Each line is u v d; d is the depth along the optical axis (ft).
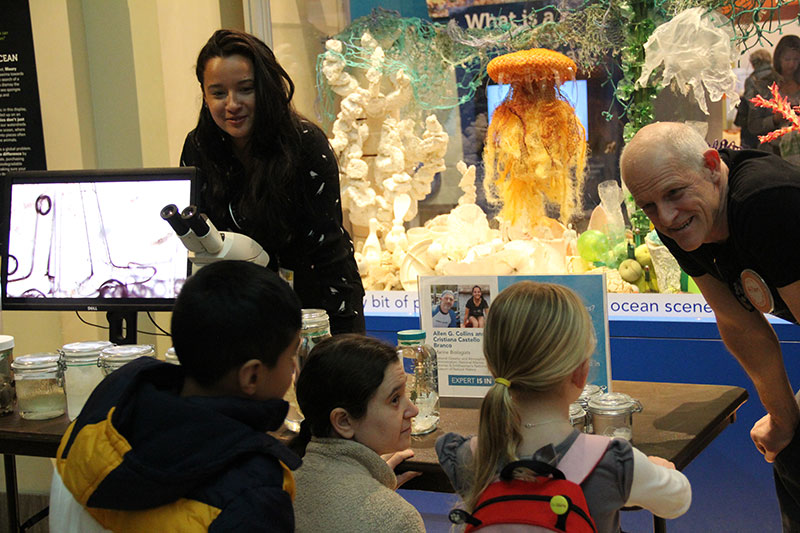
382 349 4.71
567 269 9.68
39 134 10.22
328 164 6.70
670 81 9.55
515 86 9.29
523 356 4.22
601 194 9.75
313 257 6.82
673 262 9.20
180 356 3.77
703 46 9.04
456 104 10.48
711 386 6.50
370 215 10.55
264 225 6.65
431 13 10.44
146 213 6.91
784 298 5.11
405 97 10.50
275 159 6.53
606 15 9.64
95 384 6.15
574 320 4.25
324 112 10.82
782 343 8.35
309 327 5.56
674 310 9.02
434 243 10.06
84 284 7.03
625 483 4.08
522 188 9.46
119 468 3.42
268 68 6.46
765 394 6.06
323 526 4.23
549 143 9.20
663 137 5.06
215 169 6.88
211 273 3.82
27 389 6.17
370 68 10.35
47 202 7.13
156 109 10.73
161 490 3.41
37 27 10.27
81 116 10.53
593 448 4.15
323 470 4.42
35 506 10.00
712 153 5.08
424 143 10.43
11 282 7.18
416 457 5.09
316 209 6.71
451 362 6.08
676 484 4.27
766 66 9.12
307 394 4.66
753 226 4.93
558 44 9.95
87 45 10.65
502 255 9.28
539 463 3.95
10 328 10.52
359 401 4.53
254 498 3.39
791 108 9.02
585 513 3.90
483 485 4.15
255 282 3.77
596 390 5.65
